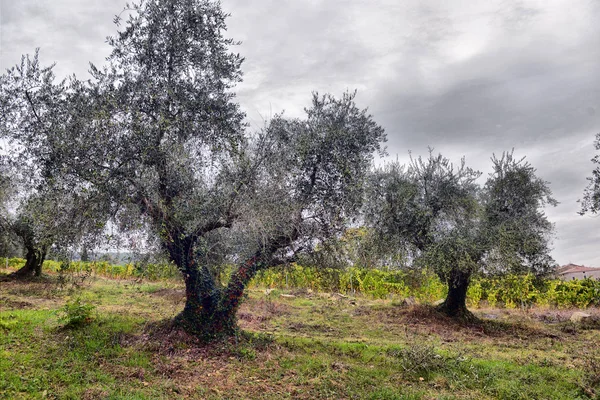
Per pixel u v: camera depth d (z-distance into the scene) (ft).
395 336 41.86
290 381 25.55
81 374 23.65
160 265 30.71
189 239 30.73
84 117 27.96
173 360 27.09
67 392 21.27
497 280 50.93
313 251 32.81
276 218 29.94
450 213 49.21
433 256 45.96
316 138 32.65
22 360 24.63
